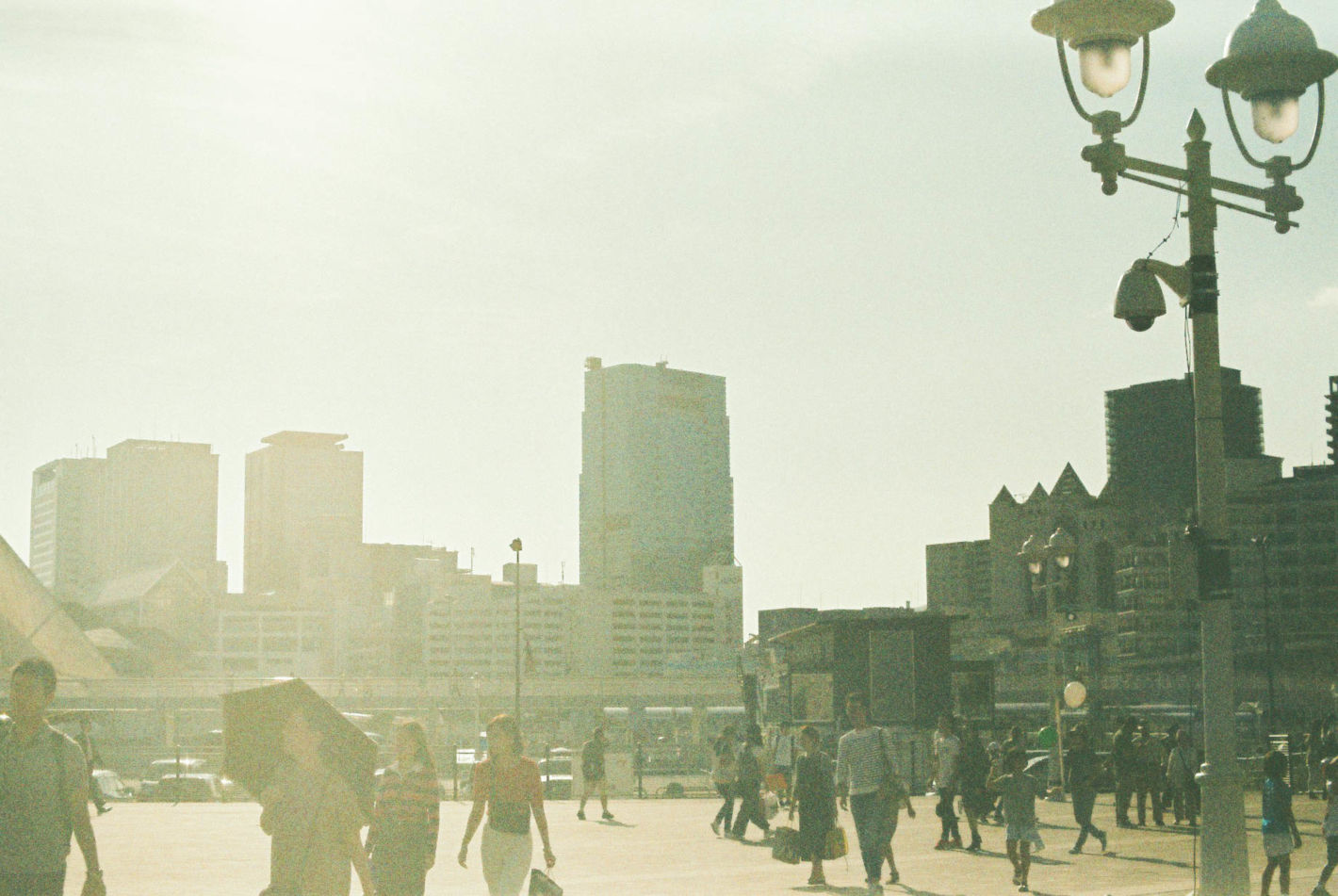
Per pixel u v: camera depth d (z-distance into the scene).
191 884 18.95
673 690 184.12
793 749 37.88
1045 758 43.34
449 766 95.44
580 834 28.27
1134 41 11.53
